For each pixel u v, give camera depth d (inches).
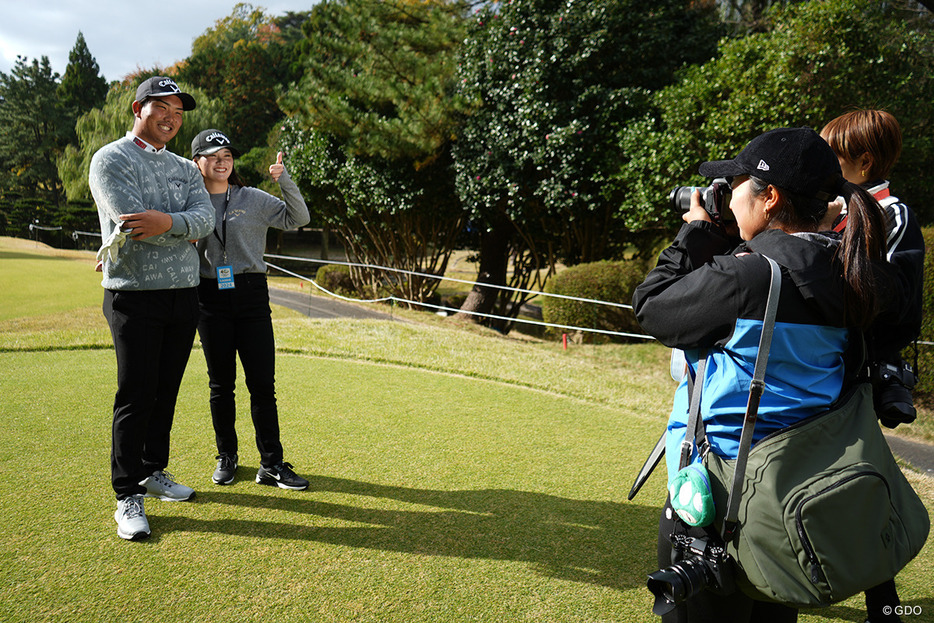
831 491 48.8
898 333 67.7
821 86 284.0
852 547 49.1
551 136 372.8
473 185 417.7
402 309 490.6
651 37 385.1
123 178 101.9
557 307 367.2
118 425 103.3
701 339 56.0
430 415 175.0
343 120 450.0
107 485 119.6
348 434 156.7
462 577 93.6
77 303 410.3
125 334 103.7
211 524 107.8
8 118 2095.2
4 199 1662.2
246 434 155.1
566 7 382.3
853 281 52.9
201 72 1893.5
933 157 294.2
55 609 81.8
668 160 320.5
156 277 104.3
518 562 98.5
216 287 121.4
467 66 421.7
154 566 93.4
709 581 53.3
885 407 67.1
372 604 86.0
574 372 246.1
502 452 148.3
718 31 416.5
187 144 1256.2
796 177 55.5
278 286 670.5
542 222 443.8
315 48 497.7
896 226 73.5
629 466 141.6
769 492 50.5
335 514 113.3
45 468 126.0
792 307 53.2
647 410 189.8
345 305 500.1
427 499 121.0
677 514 54.6
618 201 390.3
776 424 53.4
